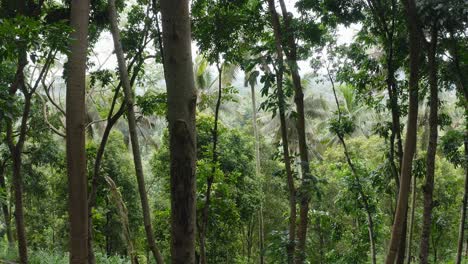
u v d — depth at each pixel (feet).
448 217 55.52
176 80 8.73
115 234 57.36
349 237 47.42
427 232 23.72
